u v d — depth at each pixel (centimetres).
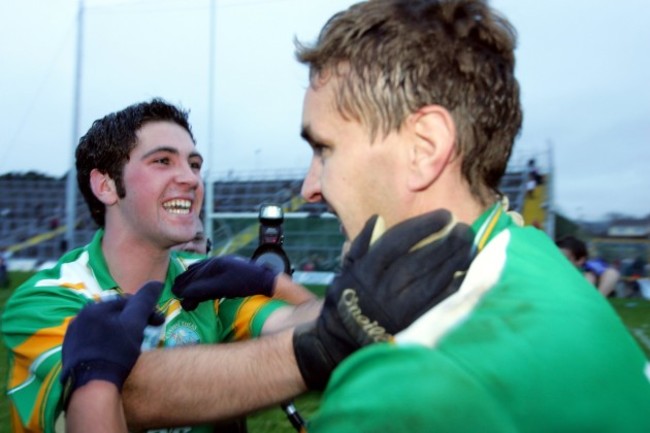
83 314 108
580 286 87
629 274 1816
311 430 80
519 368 73
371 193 94
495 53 97
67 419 103
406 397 72
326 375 94
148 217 167
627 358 82
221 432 165
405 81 91
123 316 107
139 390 103
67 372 103
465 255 88
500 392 72
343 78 94
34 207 2388
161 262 174
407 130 92
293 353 98
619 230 2189
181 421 103
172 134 171
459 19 96
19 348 144
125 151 167
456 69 93
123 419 100
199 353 105
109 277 166
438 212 89
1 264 1549
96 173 172
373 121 92
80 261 169
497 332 75
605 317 84
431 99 91
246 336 165
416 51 92
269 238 187
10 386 149
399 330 85
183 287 164
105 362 101
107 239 173
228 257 169
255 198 2114
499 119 96
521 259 87
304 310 153
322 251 1862
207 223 1792
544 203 1914
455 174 94
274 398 99
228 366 101
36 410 133
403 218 94
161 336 162
